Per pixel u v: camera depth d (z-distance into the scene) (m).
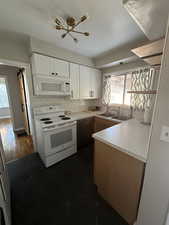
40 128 2.04
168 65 0.70
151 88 2.18
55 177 1.81
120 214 1.23
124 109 2.83
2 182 0.99
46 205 1.36
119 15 1.35
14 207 1.33
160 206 0.87
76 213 1.27
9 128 4.27
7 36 1.85
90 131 2.88
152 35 1.20
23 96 3.25
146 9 0.84
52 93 2.26
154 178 0.87
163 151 0.79
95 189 1.59
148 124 1.88
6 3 1.17
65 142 2.25
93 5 1.20
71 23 1.42
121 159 1.10
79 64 2.68
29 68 2.21
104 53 2.58
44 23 1.52
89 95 3.06
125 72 2.73
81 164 2.13
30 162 2.20
